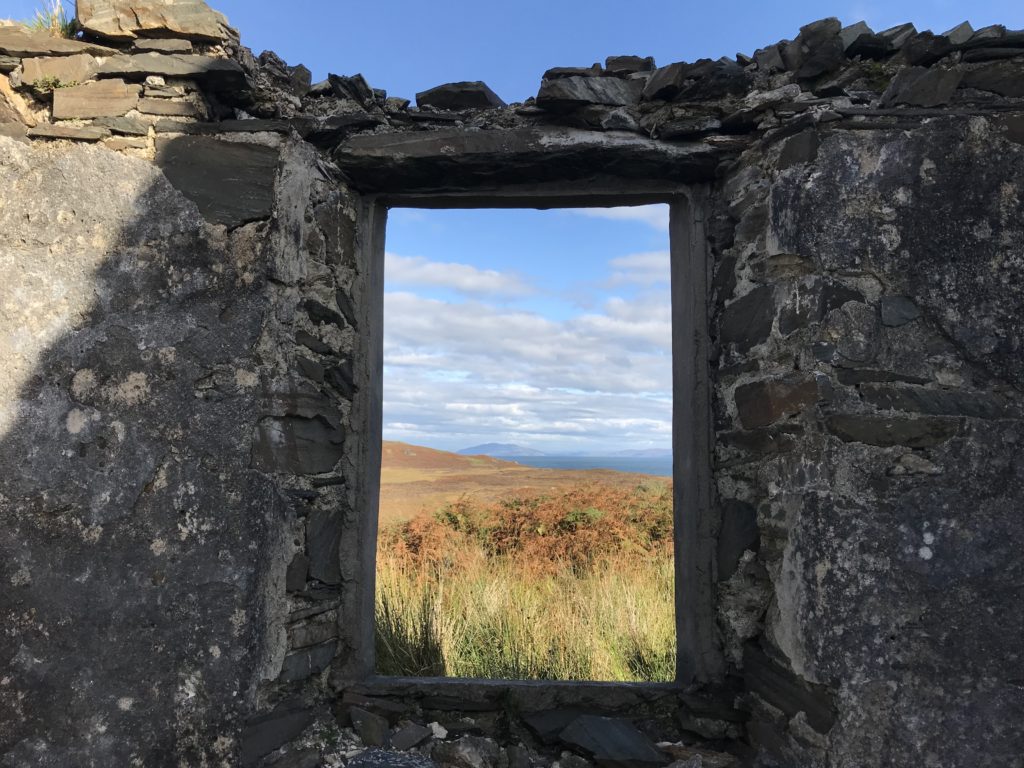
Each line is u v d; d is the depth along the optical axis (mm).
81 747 1629
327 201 1982
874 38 1804
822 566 1589
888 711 1537
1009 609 1541
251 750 1645
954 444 1587
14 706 1641
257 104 1890
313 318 1917
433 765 1794
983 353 1605
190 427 1701
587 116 1953
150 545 1673
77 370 1715
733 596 1889
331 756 1807
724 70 1892
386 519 4840
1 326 1725
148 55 1803
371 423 2098
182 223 1750
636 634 2893
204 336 1725
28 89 1817
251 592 1669
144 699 1640
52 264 1743
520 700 1971
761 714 1760
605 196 2104
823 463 1612
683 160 1963
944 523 1569
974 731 1519
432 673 2586
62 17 1902
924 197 1655
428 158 1975
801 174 1721
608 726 1883
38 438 1700
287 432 1788
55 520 1683
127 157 1774
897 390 1618
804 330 1682
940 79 1722
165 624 1655
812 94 1840
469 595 3221
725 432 1941
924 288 1637
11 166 1777
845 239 1669
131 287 1736
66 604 1662
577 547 4289
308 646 1881
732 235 1979
